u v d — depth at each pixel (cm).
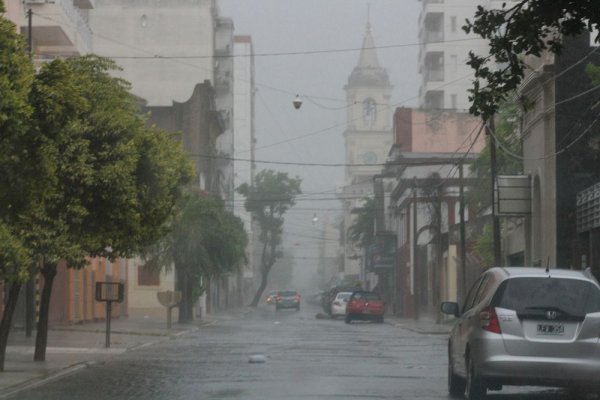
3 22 2488
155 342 6206
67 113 2844
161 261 9275
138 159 3991
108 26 15462
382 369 3950
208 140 14638
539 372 2573
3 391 3153
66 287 8538
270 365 4175
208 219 9350
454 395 2967
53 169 2822
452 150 14788
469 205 10875
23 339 6228
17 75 2497
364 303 10488
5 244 3016
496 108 2538
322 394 2947
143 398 2928
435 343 6138
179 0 15462
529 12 2422
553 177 6712
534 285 2633
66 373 3881
